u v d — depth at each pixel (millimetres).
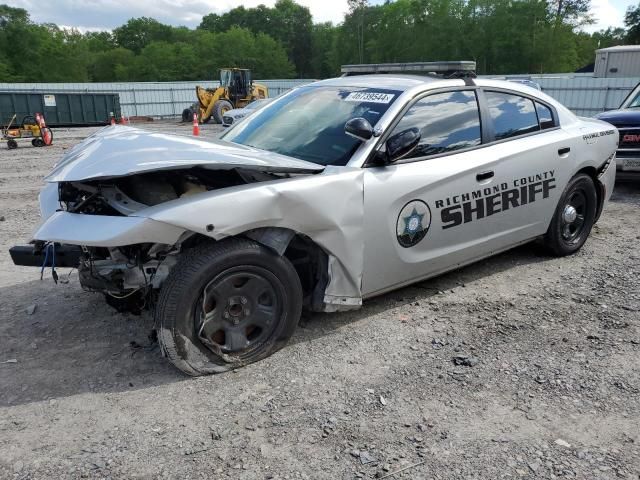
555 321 3928
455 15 63156
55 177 3064
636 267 5016
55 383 3131
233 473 2428
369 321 3904
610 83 25172
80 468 2451
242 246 3076
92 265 3191
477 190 4102
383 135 3629
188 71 93000
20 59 77250
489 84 4418
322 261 3465
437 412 2871
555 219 4969
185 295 2969
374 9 79688
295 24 116000
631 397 3006
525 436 2686
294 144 3838
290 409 2887
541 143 4613
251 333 3318
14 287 4555
